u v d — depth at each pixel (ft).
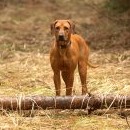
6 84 41.60
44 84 41.47
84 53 36.52
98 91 38.27
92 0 86.74
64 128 30.50
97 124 31.14
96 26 69.97
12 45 57.26
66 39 33.24
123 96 32.94
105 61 49.44
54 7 89.40
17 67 47.44
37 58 50.96
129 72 44.47
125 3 72.28
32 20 78.23
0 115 32.58
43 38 63.16
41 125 31.01
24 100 32.63
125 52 52.13
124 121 31.71
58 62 34.12
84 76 36.52
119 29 64.03
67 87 34.91
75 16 80.53
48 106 32.55
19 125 30.91
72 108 32.65
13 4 90.84
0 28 70.69
